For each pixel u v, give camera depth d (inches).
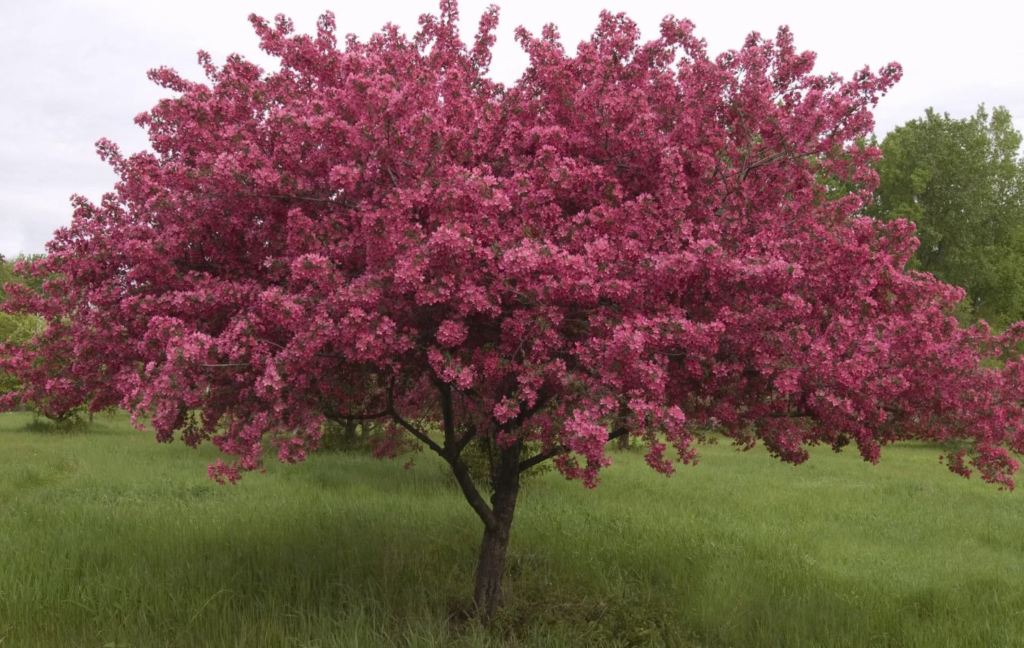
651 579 318.0
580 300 202.7
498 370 211.9
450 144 218.7
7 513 392.8
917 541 421.1
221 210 229.8
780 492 587.5
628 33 255.0
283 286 231.9
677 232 214.5
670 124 250.7
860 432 255.0
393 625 254.2
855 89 240.2
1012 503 581.0
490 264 200.5
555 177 212.7
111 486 504.1
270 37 255.1
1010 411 251.4
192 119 236.5
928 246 1483.8
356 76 216.2
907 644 258.2
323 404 233.8
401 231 199.5
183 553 312.8
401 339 203.5
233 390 229.0
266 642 235.3
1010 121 1611.7
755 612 276.7
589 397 204.7
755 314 211.0
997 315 1537.9
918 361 236.1
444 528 375.6
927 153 1524.4
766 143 251.1
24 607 253.8
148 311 224.1
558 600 275.1
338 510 411.8
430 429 380.8
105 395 256.8
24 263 242.8
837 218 249.0
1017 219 1573.6
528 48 259.9
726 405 238.5
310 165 225.9
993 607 297.0
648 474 668.7
